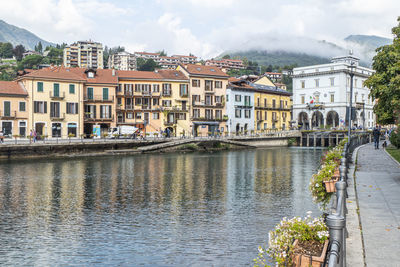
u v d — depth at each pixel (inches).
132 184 1006.4
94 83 2603.3
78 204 757.9
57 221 632.4
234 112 3282.5
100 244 517.0
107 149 2090.3
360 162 1059.9
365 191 604.1
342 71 3656.5
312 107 3833.7
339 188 328.8
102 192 887.1
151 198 812.6
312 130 3304.6
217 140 2544.3
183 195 842.8
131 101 2824.8
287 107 3887.8
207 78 3122.5
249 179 1094.4
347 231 370.0
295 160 1760.6
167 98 2945.4
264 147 2935.5
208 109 3137.3
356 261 302.0
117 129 2514.8
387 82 1373.0
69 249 499.8
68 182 1043.9
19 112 2281.0
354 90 3863.2
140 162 1636.3
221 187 949.8
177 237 540.7
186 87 3021.7
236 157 1939.0
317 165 1515.7
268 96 3649.1
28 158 1772.9
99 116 2625.5
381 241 351.6
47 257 473.7
